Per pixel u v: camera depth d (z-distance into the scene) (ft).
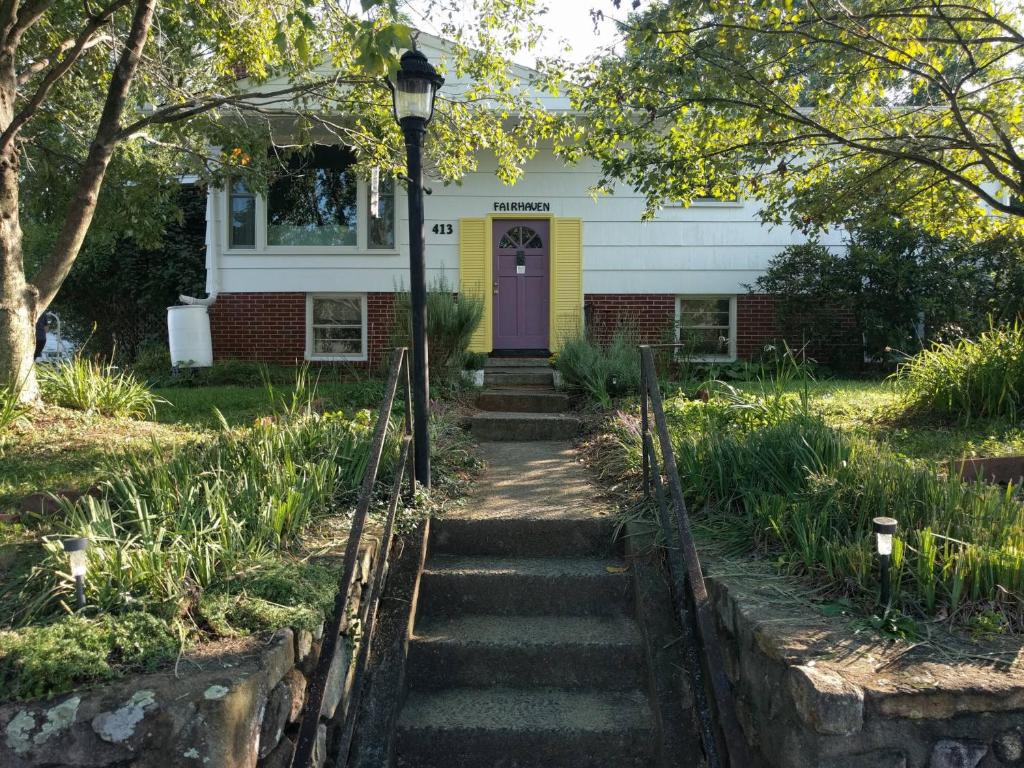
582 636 13.16
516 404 26.66
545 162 39.83
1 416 19.03
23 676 8.48
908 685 8.48
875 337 36.45
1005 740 8.44
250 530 12.64
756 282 39.52
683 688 11.78
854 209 27.14
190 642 9.52
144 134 29.32
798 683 8.73
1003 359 21.15
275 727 9.43
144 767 8.13
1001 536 11.07
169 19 27.94
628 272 39.96
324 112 30.96
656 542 13.97
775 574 11.89
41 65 24.91
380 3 13.79
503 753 11.51
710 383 26.99
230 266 40.65
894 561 10.65
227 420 23.91
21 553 11.90
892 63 21.02
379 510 15.10
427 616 14.11
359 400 26.11
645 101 23.89
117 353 48.65
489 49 28.32
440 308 27.50
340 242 41.22
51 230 46.96
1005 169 26.07
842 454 14.15
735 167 24.99
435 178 31.65
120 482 13.50
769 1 20.94
